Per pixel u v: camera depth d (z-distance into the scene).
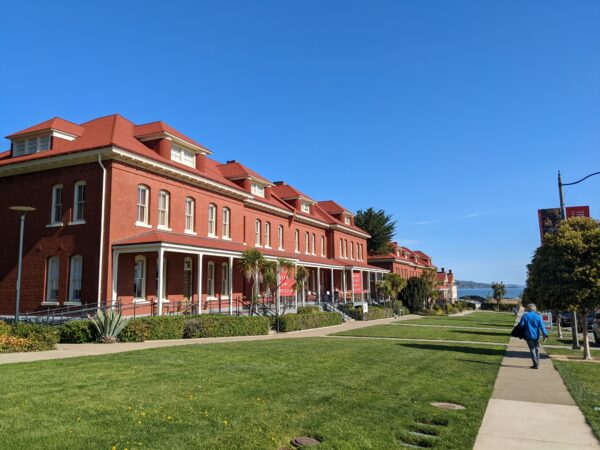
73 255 21.22
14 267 22.77
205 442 5.80
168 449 5.53
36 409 6.90
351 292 45.62
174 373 9.97
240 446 5.73
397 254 72.00
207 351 13.77
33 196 22.75
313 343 17.41
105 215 20.69
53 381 8.80
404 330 26.02
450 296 100.44
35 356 12.30
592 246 14.98
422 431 6.73
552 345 20.44
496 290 86.00
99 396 7.78
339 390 8.99
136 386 8.60
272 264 25.95
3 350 13.09
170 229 24.20
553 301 15.35
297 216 40.25
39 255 22.05
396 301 47.44
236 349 14.52
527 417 7.60
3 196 23.64
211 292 28.05
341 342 18.23
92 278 20.47
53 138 23.03
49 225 22.02
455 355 15.08
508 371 12.21
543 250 16.28
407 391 9.18
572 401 8.77
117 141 21.86
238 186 32.03
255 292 26.38
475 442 6.33
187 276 26.09
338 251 48.38
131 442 5.69
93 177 21.28
